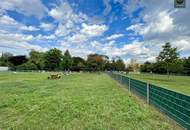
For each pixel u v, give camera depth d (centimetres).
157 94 932
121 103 1077
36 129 638
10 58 11338
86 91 1616
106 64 11169
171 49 3928
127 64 12281
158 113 853
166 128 656
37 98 1210
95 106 988
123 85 2164
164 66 4050
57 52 10619
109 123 706
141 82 1258
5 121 722
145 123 711
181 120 664
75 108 935
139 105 1030
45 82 2600
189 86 2347
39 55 10600
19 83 2375
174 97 727
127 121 734
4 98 1201
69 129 639
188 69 7362
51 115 807
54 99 1177
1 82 2514
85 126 670
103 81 2989
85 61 11175
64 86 2050
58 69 10544
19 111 873
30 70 9569
